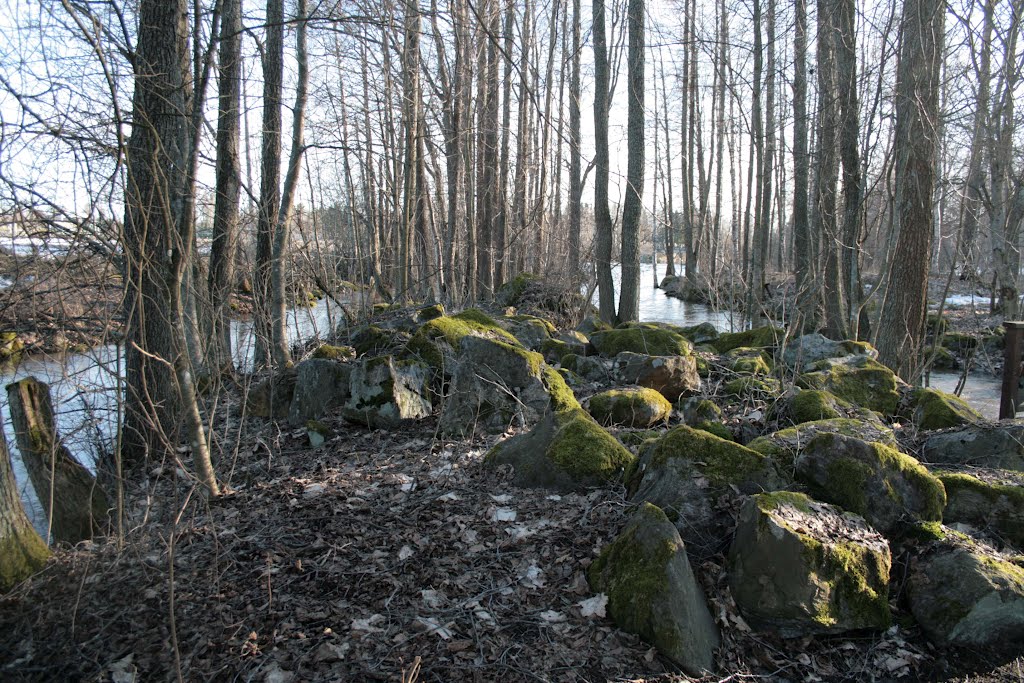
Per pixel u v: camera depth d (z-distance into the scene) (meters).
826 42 11.38
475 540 4.57
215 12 5.39
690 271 27.91
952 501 4.54
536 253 20.00
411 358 7.81
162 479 6.07
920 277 9.27
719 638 3.79
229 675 3.47
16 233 4.82
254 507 5.24
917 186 9.04
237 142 10.00
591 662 3.57
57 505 4.97
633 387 7.90
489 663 3.55
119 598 4.09
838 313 12.79
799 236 14.05
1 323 5.04
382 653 3.61
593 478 5.17
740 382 7.84
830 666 3.67
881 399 7.27
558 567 4.28
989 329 14.54
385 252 19.14
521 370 7.00
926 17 8.64
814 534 3.89
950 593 3.87
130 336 5.51
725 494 4.46
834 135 12.23
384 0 8.95
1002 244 13.70
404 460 6.15
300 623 3.84
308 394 7.63
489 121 17.86
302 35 8.87
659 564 3.80
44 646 3.78
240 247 8.01
